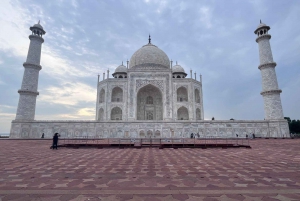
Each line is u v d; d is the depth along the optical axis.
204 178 8.17
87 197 5.82
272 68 49.81
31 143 30.48
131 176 8.57
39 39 54.19
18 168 10.34
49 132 47.44
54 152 18.52
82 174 8.96
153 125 47.56
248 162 12.29
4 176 8.50
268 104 49.00
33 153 17.56
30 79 51.12
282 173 9.07
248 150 20.06
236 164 11.56
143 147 24.55
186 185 7.13
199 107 61.88
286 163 11.84
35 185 7.10
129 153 17.78
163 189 6.65
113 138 43.62
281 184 7.18
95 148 23.06
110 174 8.96
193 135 45.97
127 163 12.02
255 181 7.64
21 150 20.11
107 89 59.22
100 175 8.77
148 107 64.31
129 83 58.66
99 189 6.64
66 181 7.69
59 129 47.56
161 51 72.81
